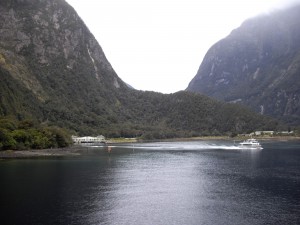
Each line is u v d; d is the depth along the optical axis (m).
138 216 64.50
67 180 97.62
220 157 166.00
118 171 116.44
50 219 62.19
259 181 97.88
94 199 76.56
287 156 170.12
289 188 88.25
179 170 119.75
